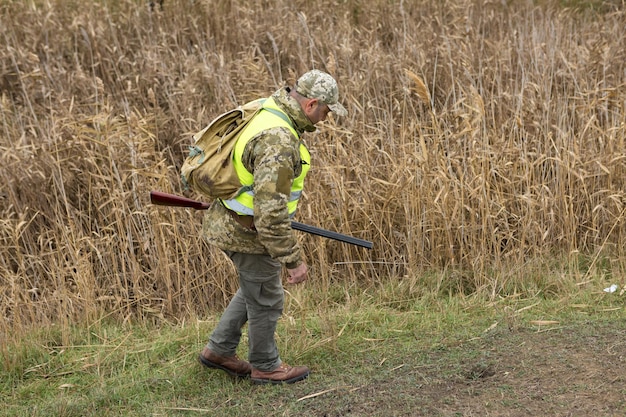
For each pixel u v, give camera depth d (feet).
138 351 31.19
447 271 37.01
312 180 38.55
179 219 37.81
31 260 38.22
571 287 35.09
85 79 51.16
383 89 48.73
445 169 37.99
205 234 24.57
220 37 59.41
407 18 59.67
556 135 42.73
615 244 38.45
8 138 45.19
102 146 40.65
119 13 61.57
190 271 36.32
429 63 50.98
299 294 34.78
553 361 26.08
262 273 24.45
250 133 22.88
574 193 40.06
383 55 52.06
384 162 41.93
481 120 41.11
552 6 64.69
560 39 54.39
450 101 48.55
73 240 35.60
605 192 39.96
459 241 37.45
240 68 49.08
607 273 37.11
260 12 61.82
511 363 26.37
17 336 32.22
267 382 26.45
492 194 40.01
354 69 51.16
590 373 24.84
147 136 41.27
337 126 43.42
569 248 38.01
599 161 39.60
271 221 22.30
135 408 26.55
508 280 35.86
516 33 55.98
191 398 26.73
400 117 46.85
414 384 25.39
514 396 23.84
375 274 37.78
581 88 46.55
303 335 30.42
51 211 40.37
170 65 54.08
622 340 27.50
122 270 37.11
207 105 48.52
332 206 38.70
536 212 39.04
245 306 26.40
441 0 64.23
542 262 37.14
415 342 30.19
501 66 48.55
